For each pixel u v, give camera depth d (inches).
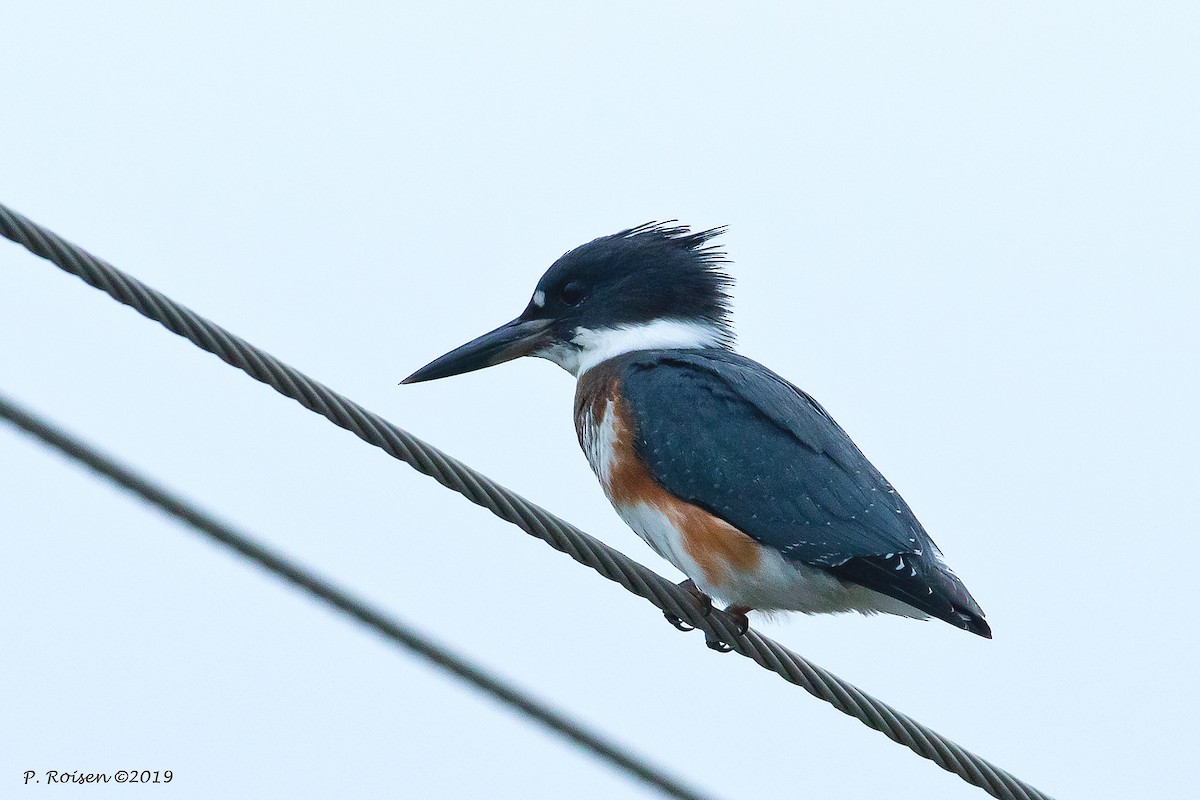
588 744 314.0
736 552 402.9
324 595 276.8
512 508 329.4
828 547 395.2
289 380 305.3
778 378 439.2
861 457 419.2
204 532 262.1
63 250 287.4
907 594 387.9
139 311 294.5
